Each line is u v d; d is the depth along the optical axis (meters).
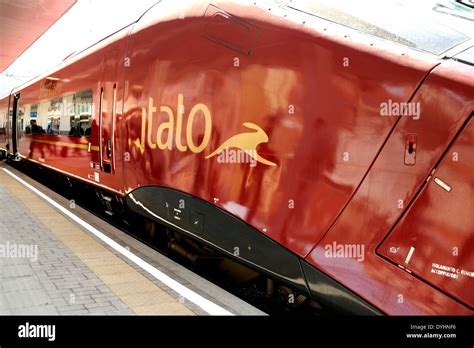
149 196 4.09
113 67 5.05
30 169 11.78
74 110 6.68
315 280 2.64
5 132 14.76
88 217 5.89
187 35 3.61
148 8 4.67
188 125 3.52
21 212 6.10
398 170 2.29
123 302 3.02
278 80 2.83
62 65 7.84
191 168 3.48
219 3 3.39
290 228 2.73
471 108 2.10
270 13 3.03
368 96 2.43
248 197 2.98
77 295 3.12
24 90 11.51
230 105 3.14
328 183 2.55
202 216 3.38
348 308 2.51
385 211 2.33
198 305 3.00
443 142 2.16
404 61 2.37
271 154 2.84
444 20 2.80
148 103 4.11
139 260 3.96
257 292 3.77
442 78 2.21
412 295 2.25
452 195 2.13
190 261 4.17
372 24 2.70
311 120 2.64
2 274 3.54
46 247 4.34
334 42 2.63
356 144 2.45
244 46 3.09
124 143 4.66
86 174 6.08
